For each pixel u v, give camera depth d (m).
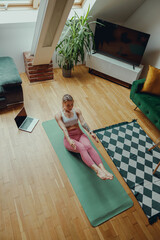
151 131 2.78
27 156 2.20
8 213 1.74
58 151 2.29
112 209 1.86
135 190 2.04
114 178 2.12
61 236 1.65
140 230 1.76
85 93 3.28
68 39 3.05
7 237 1.61
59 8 2.22
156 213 1.88
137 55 3.22
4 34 2.85
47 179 2.02
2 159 2.14
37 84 3.29
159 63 3.32
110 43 3.38
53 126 2.58
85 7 3.17
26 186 1.94
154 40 3.32
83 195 1.93
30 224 1.69
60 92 3.20
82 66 3.98
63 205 1.84
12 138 2.36
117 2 3.10
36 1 2.91
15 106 2.81
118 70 3.41
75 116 2.03
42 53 2.89
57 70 3.72
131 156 2.38
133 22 3.66
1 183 1.94
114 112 2.99
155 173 2.22
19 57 3.24
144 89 2.80
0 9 2.84
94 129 2.64
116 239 1.68
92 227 1.73
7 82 2.52
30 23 2.90
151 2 3.18
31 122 2.59
